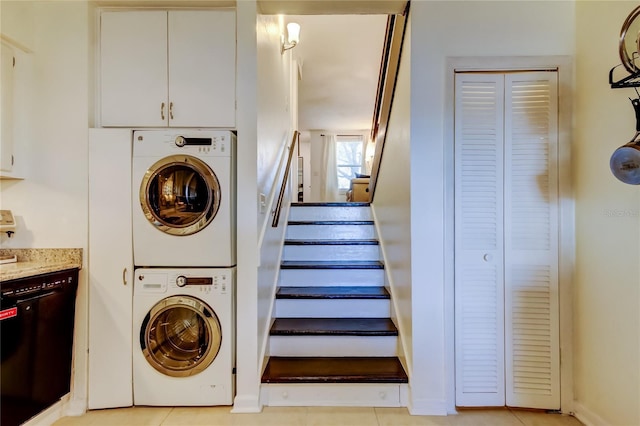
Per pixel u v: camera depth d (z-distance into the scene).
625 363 1.54
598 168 1.69
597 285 1.69
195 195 1.97
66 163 1.92
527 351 1.88
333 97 5.85
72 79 1.93
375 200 3.21
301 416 1.83
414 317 1.89
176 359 1.92
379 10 2.02
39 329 1.67
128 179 1.91
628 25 1.38
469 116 1.91
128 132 1.92
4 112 1.81
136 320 1.90
